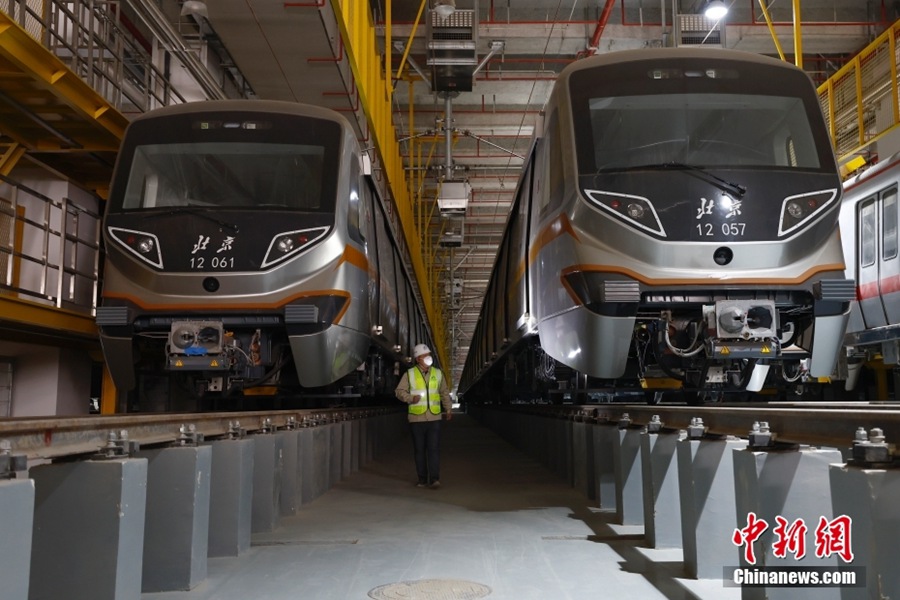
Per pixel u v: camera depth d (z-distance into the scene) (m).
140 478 3.13
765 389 9.62
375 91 15.41
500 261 15.09
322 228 8.09
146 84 11.52
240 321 7.88
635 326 7.69
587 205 6.95
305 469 7.24
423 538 5.45
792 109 7.63
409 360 17.14
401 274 15.86
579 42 20.78
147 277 7.73
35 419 2.90
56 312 9.62
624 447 5.96
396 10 20.80
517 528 5.83
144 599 3.84
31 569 2.94
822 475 3.14
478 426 26.20
